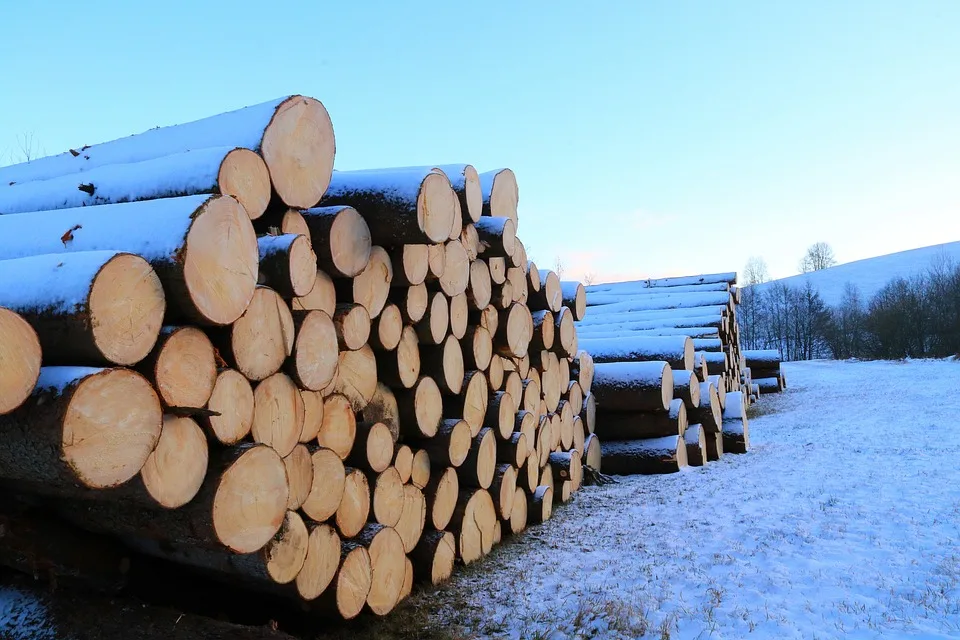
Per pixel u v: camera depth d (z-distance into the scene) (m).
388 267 4.48
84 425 2.28
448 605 4.41
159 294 2.60
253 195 3.31
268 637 3.31
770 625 3.94
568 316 7.86
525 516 6.36
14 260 2.73
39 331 2.42
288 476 3.38
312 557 3.54
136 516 3.00
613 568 5.08
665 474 8.75
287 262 3.34
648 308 16.98
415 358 4.87
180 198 2.88
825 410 16.03
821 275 83.19
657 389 8.71
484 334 5.85
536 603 4.42
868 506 6.46
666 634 3.82
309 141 3.73
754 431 13.48
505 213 6.31
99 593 3.28
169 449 2.67
